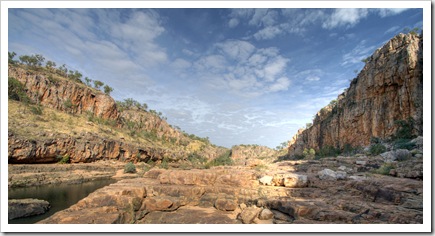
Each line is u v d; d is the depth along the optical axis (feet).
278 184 49.08
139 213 40.42
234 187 49.06
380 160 69.82
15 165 137.69
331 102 316.81
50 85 283.79
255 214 37.60
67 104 280.51
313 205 37.17
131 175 184.96
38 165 150.41
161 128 460.55
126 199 40.57
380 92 177.58
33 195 95.09
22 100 235.81
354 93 216.74
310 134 315.99
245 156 518.78
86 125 260.21
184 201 45.68
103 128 284.61
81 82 369.30
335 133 242.78
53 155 169.48
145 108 509.76
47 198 89.97
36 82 268.62
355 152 164.35
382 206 33.58
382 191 36.83
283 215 37.60
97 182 146.30
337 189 43.68
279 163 85.10
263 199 42.22
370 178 46.26
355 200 37.93
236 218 38.81
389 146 120.57
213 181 52.03
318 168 65.77
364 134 192.13
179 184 51.65
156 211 42.06
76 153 188.75
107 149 224.12
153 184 51.57
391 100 165.68
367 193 39.09
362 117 196.13
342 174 49.32
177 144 442.09
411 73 146.00
